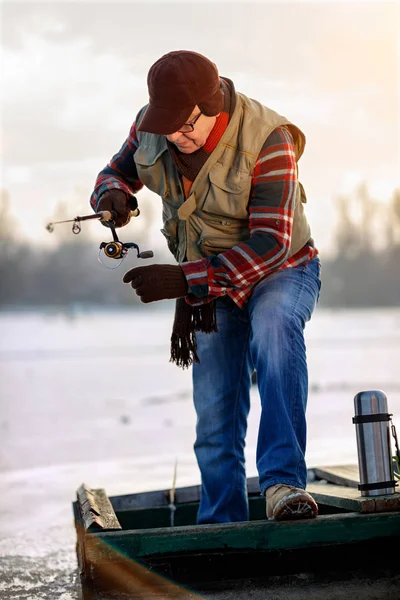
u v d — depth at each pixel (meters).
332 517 2.93
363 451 3.11
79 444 7.79
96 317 61.22
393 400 10.14
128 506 3.88
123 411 10.39
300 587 2.88
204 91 2.98
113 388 13.43
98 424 9.22
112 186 3.49
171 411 10.30
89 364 18.98
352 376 13.77
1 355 22.64
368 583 2.90
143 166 3.34
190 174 3.19
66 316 62.81
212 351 3.45
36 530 4.40
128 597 2.83
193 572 2.92
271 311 3.13
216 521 3.44
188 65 2.98
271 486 3.01
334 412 9.56
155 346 26.17
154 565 2.88
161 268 3.02
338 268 83.69
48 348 25.66
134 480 5.80
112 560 2.85
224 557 2.94
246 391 3.50
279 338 3.10
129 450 7.38
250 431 8.06
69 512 4.86
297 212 3.30
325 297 83.56
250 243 3.05
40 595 3.16
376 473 3.09
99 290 86.06
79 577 3.41
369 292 83.38
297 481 3.02
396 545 3.03
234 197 3.14
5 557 3.81
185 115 2.98
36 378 15.68
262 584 2.91
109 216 3.35
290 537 2.90
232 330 3.45
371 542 3.02
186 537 2.87
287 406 3.07
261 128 3.12
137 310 77.75
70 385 14.11
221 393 3.45
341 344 23.61
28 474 6.24
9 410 10.74
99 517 3.10
